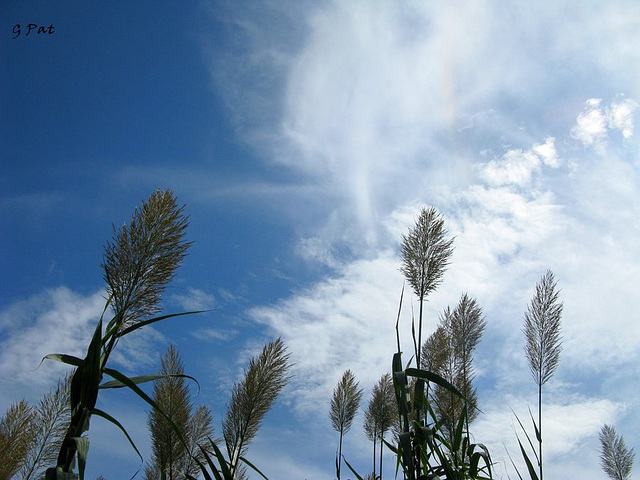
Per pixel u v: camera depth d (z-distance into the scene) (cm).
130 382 244
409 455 268
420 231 435
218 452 290
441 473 311
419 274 424
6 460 439
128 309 275
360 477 351
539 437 398
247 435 440
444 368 493
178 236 286
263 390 430
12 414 474
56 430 478
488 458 326
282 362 441
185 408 450
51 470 213
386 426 712
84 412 231
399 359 303
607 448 939
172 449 444
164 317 263
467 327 504
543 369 579
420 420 313
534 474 325
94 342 236
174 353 500
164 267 278
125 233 279
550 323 588
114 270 273
